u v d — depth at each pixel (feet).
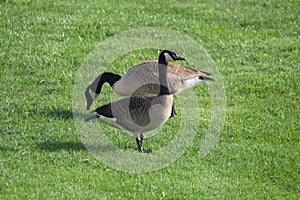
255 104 54.19
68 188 37.22
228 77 59.21
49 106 50.44
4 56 60.08
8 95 52.34
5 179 37.68
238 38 68.64
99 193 37.17
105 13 72.02
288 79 59.41
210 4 77.71
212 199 37.93
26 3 72.69
